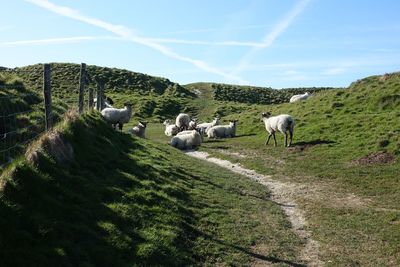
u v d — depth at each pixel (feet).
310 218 52.70
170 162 69.77
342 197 60.49
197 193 55.26
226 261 37.29
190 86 333.42
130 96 238.07
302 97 169.58
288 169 78.74
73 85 236.02
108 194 41.96
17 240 28.02
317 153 86.43
